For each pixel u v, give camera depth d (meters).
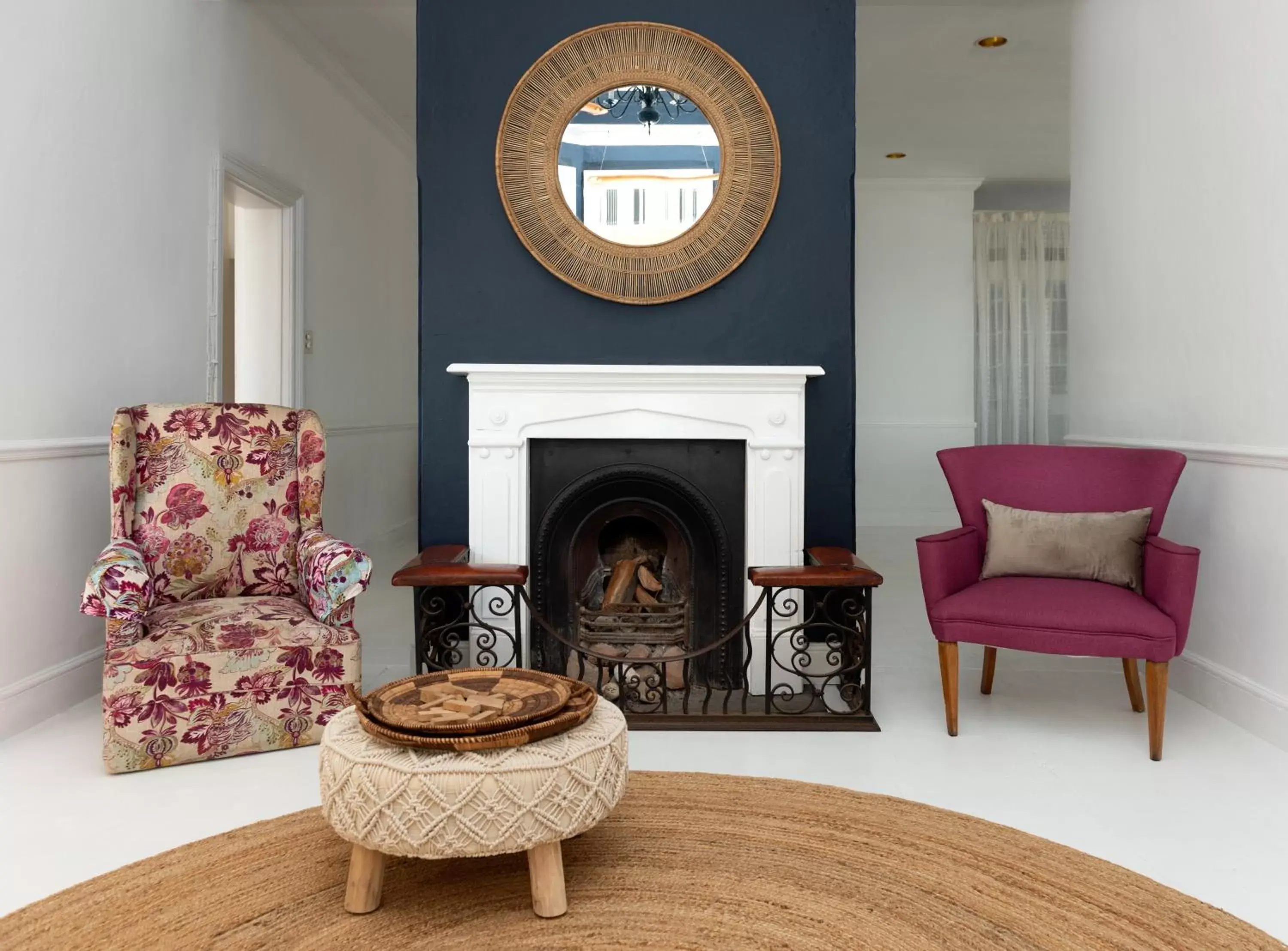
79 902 1.87
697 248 3.48
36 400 2.94
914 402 7.83
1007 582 2.93
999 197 8.34
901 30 4.74
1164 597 2.69
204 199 4.05
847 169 3.51
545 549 3.47
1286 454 2.71
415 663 3.46
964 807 2.36
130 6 3.45
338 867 2.03
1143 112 3.58
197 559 2.90
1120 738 2.86
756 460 3.36
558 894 1.82
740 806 2.35
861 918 1.82
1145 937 1.75
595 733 1.91
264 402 4.98
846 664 3.15
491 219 3.52
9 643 2.84
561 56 3.47
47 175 2.98
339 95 5.68
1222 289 3.07
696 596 3.48
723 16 3.50
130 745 2.53
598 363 3.54
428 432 3.55
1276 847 2.14
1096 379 4.00
